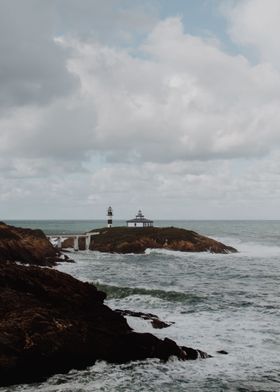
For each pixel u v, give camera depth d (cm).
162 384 1662
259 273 4981
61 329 1775
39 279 2255
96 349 1825
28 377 1662
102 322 2034
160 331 2328
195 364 1869
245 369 1820
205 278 4541
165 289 3728
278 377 1742
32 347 1656
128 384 1655
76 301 2175
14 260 4966
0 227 5322
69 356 1747
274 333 2312
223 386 1653
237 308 2945
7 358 1592
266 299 3291
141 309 2898
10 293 2012
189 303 3088
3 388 1583
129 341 1916
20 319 1738
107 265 5666
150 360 1888
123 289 3425
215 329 2389
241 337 2242
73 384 1636
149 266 5622
